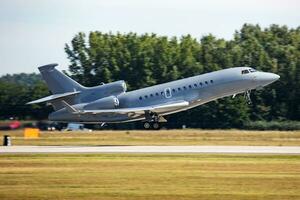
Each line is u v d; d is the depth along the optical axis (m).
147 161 126.56
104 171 112.56
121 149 152.88
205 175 107.81
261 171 112.56
